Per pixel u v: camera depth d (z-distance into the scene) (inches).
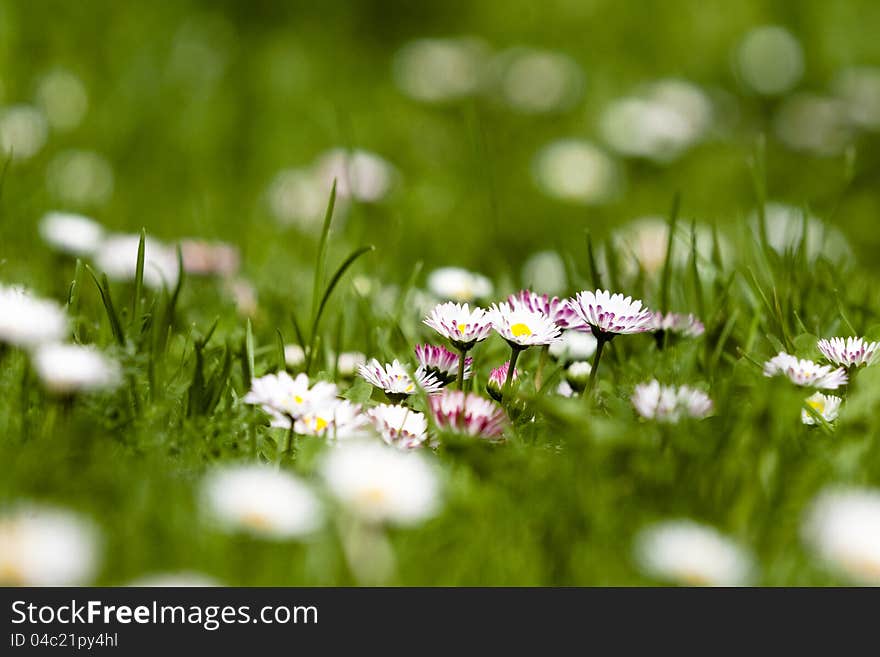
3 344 47.5
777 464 46.5
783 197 96.9
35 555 43.9
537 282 65.2
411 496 45.0
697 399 47.8
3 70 85.2
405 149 97.3
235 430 47.6
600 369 50.8
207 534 45.1
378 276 55.6
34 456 46.1
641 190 97.3
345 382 50.6
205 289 55.6
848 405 47.9
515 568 45.3
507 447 47.4
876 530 44.8
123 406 47.7
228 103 99.7
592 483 46.4
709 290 52.9
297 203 73.5
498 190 91.7
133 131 88.0
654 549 45.2
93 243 55.7
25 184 65.4
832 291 52.6
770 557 45.7
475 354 50.4
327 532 45.2
